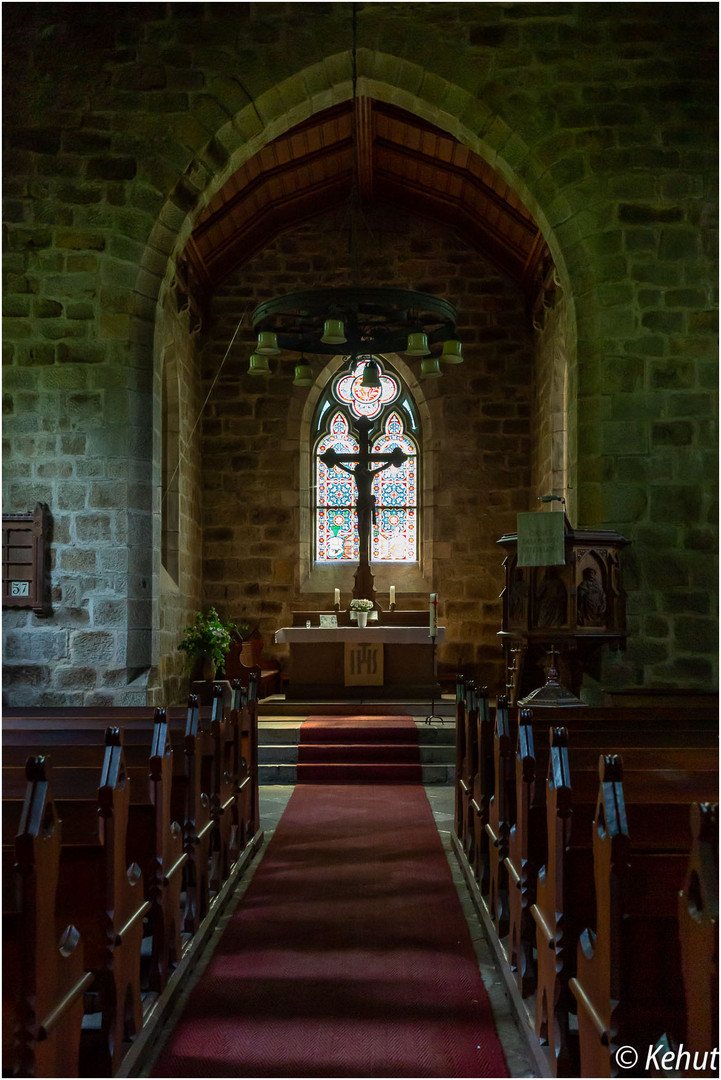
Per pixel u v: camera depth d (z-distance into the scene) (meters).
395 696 12.30
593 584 9.22
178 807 4.71
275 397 15.28
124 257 10.12
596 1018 2.67
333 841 7.08
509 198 12.79
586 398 10.09
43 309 10.12
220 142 10.23
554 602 9.17
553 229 10.18
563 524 8.95
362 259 15.18
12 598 9.82
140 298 10.21
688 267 10.04
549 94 10.10
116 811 3.22
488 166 12.43
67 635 9.85
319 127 12.52
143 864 3.91
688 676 9.71
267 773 9.63
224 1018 3.90
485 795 5.32
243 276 15.27
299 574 15.09
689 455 9.94
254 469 15.21
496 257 14.99
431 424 15.19
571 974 3.13
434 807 8.34
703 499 9.90
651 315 10.02
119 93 10.17
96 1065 3.24
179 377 13.40
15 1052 2.34
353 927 5.09
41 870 2.42
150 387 10.21
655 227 10.05
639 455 9.94
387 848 6.86
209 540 15.15
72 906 3.18
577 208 10.09
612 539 9.31
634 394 9.98
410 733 10.12
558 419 13.41
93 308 10.11
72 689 9.79
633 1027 2.53
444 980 4.34
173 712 6.48
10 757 4.67
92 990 3.70
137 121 10.16
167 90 10.16
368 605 12.60
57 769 4.16
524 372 15.15
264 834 7.31
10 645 9.85
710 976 1.94
